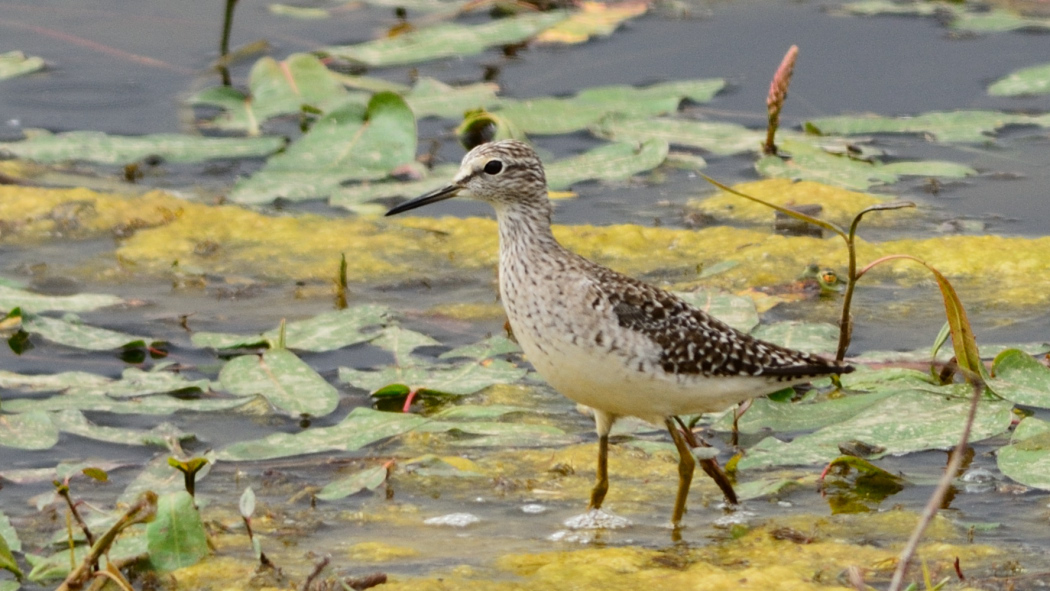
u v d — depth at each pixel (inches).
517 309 354.9
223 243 552.4
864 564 322.0
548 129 642.2
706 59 732.7
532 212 365.7
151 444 392.8
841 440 383.6
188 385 421.4
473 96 666.8
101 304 479.5
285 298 504.4
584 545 338.6
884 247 535.2
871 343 461.1
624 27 781.9
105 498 361.4
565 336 343.0
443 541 339.9
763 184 597.6
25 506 355.6
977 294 497.7
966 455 385.1
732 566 324.5
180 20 776.9
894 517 348.8
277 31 768.3
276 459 388.5
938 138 631.8
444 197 377.4
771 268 521.0
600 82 706.8
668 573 317.1
